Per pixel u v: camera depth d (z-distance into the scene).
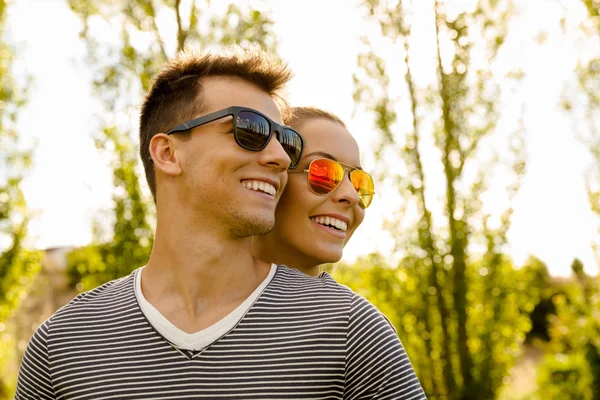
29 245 8.38
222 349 1.52
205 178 1.63
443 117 9.05
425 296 9.14
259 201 1.64
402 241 9.13
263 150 1.66
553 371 10.69
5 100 8.06
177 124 1.72
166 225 1.70
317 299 1.61
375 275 9.22
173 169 1.68
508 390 11.61
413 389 1.54
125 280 1.78
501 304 9.18
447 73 9.02
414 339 9.27
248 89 1.74
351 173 2.20
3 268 8.15
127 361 1.55
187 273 1.64
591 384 9.91
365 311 1.59
